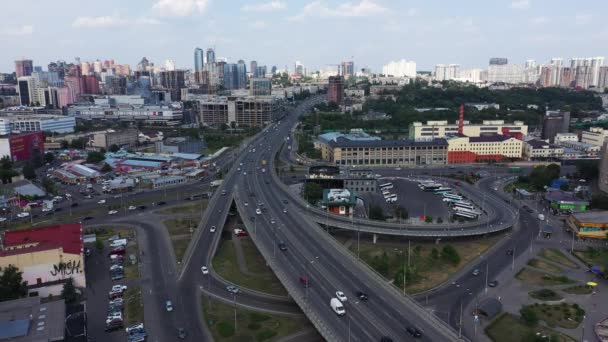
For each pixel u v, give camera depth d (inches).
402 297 5807.1
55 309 5305.1
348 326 5108.3
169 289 6786.4
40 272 6638.8
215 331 5644.7
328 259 7219.5
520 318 6038.4
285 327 5748.0
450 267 7716.5
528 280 7190.0
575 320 5979.3
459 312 6210.6
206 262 7711.6
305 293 5959.6
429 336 4918.8
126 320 5900.6
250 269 7593.5
